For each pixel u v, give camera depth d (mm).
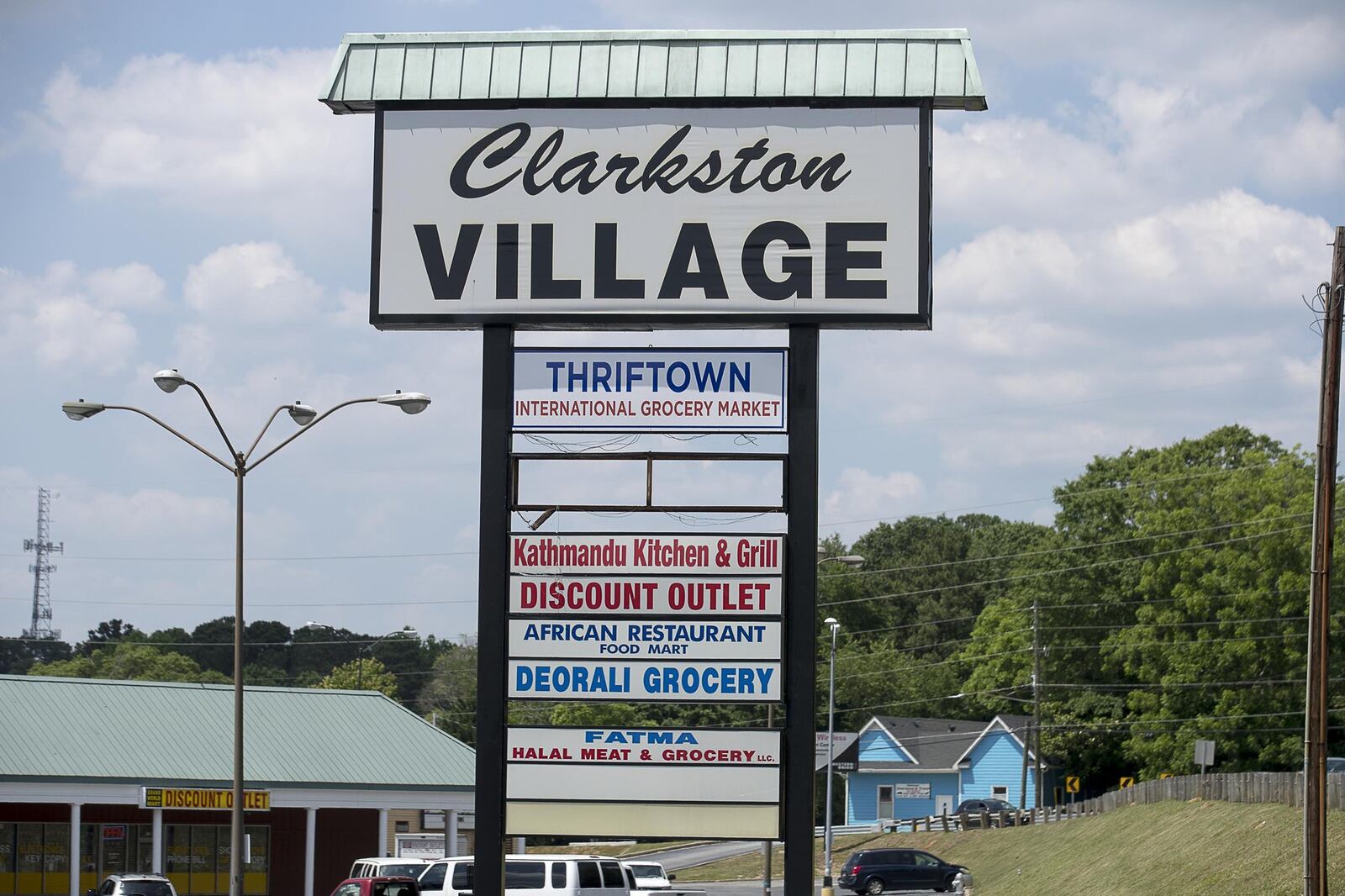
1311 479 83250
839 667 131875
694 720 91500
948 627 150375
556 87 23438
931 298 22781
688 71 23375
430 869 43156
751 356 22891
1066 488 102188
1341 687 78938
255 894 64000
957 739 111500
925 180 22938
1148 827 59625
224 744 62125
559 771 22500
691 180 23266
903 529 162750
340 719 65750
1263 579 79000
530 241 23344
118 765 58812
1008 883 67250
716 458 22781
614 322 23312
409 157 23609
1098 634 95312
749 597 22516
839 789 117188
